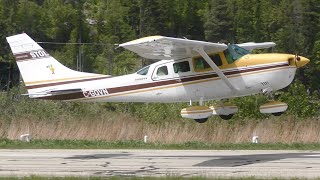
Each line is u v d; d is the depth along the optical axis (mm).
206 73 68938
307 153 73750
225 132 92000
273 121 96625
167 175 53969
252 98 107250
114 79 73625
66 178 52688
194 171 57938
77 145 83938
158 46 65625
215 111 71688
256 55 68438
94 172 57906
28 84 76125
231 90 68562
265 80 67562
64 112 113938
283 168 59062
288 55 67812
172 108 108938
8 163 64438
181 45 65625
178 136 91062
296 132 92062
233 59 68375
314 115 116250
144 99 72375
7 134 95875
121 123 96812
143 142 87125
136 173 57125
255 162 63812
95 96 74188
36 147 82062
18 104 115875
